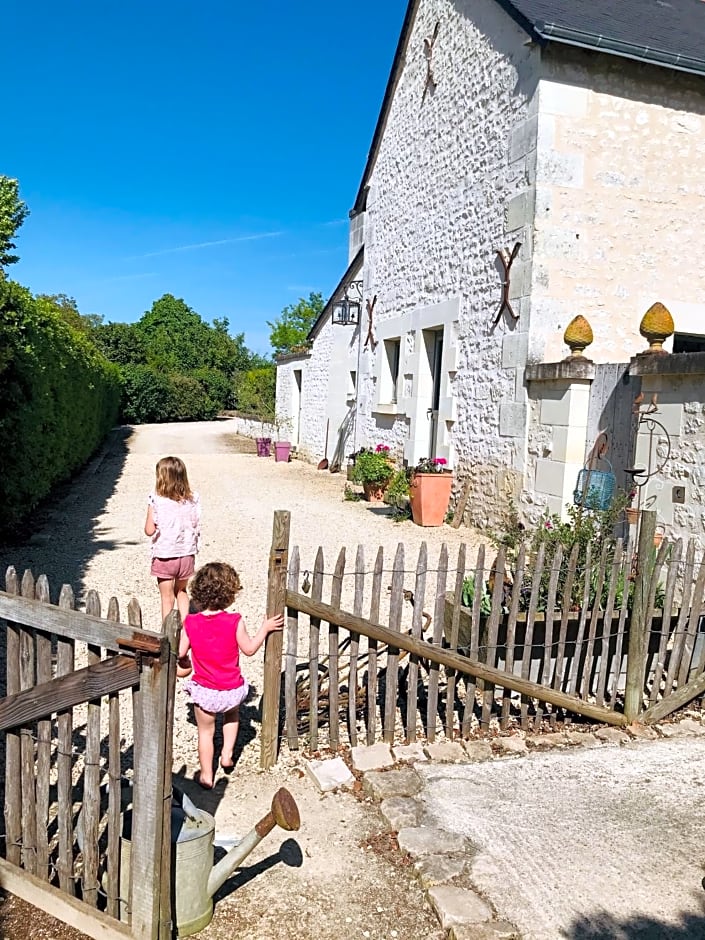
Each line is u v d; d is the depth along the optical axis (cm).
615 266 825
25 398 756
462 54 959
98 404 1806
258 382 3023
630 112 816
